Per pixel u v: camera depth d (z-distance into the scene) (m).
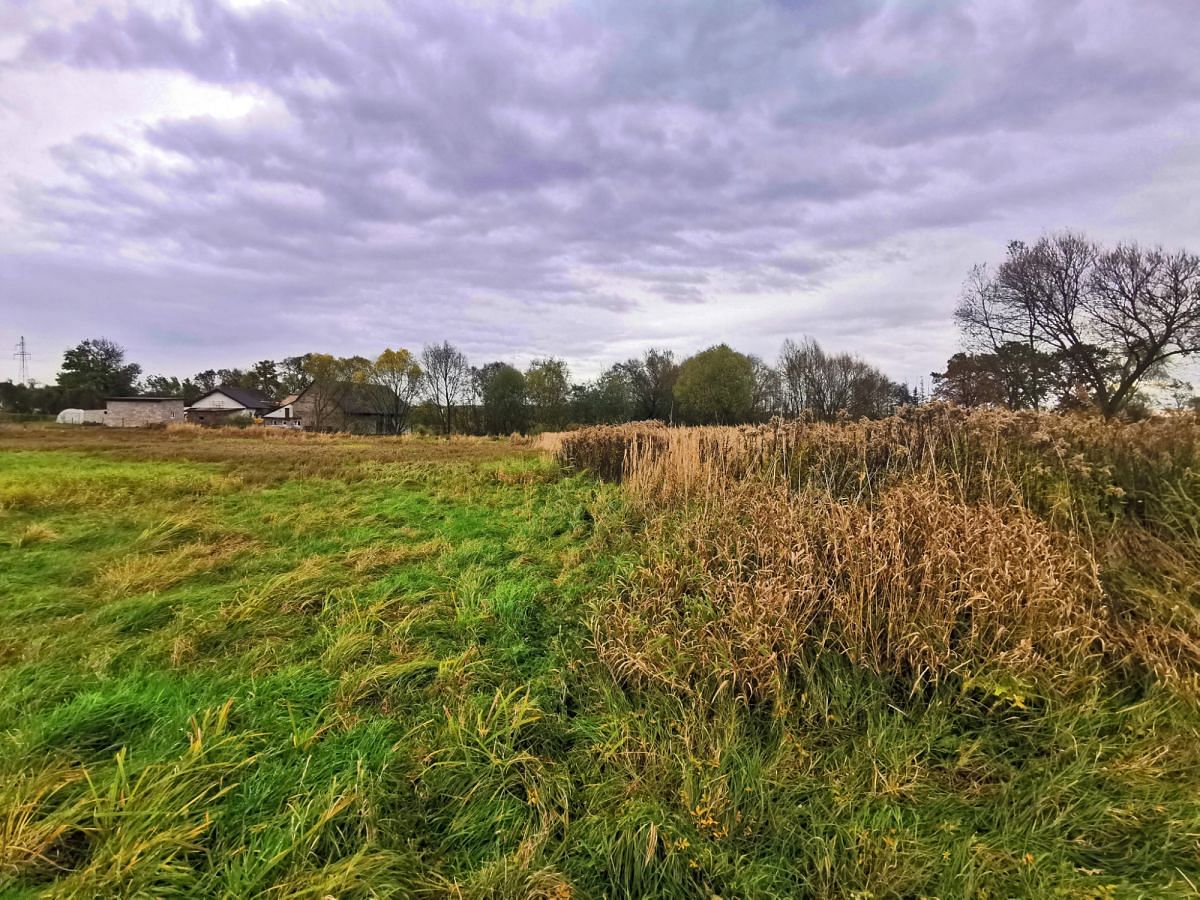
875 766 2.40
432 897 1.86
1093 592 3.25
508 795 2.32
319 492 9.60
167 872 1.80
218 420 61.25
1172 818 2.06
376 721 2.73
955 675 2.91
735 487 5.56
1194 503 3.84
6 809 1.97
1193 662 2.83
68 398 64.00
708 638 3.16
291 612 4.17
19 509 7.43
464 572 5.03
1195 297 17.66
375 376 56.66
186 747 2.43
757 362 52.41
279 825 2.03
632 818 2.14
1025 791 2.28
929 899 1.84
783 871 1.99
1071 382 20.22
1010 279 21.31
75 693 2.89
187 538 6.21
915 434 5.16
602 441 11.29
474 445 31.83
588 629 3.78
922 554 3.35
